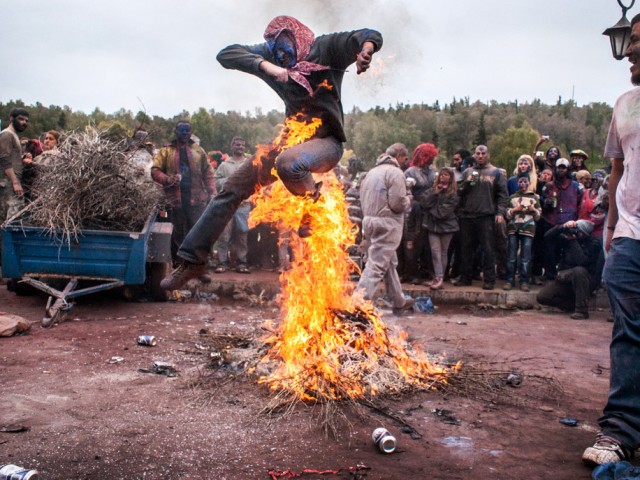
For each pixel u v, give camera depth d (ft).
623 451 12.03
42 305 27.27
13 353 19.22
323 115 14.48
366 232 26.48
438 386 16.88
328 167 14.69
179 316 26.53
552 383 17.92
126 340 21.39
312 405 15.10
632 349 12.39
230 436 13.08
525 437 13.64
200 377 16.98
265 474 11.38
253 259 38.34
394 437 12.78
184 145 33.32
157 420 13.84
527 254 33.68
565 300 31.40
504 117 405.39
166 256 28.78
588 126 398.01
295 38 14.20
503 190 33.88
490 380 17.93
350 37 13.66
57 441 12.47
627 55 12.95
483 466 12.00
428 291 33.12
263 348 18.67
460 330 26.08
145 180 28.94
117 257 26.61
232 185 15.99
